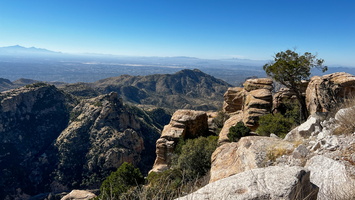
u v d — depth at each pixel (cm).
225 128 2959
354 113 656
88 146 10400
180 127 3391
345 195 327
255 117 2705
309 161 559
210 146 2083
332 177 432
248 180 301
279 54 2525
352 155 501
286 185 275
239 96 4088
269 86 3353
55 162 10269
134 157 10294
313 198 309
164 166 2973
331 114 923
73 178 9575
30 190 9431
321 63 2336
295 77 2358
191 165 1855
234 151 1040
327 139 630
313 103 2245
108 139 10281
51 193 9319
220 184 309
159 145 3262
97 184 9256
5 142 10762
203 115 3656
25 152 10931
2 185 9019
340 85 2045
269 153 744
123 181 2164
